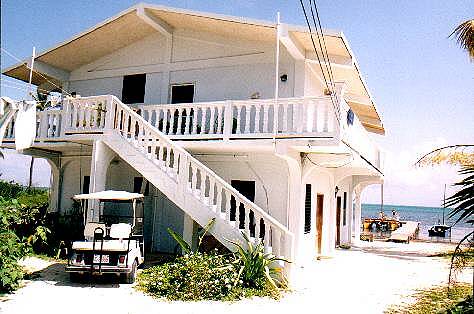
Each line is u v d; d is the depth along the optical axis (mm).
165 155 13336
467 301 6699
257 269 9148
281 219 12688
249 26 12328
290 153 11289
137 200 11586
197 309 7551
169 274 9227
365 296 9234
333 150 11484
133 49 16188
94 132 12469
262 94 13523
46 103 16438
